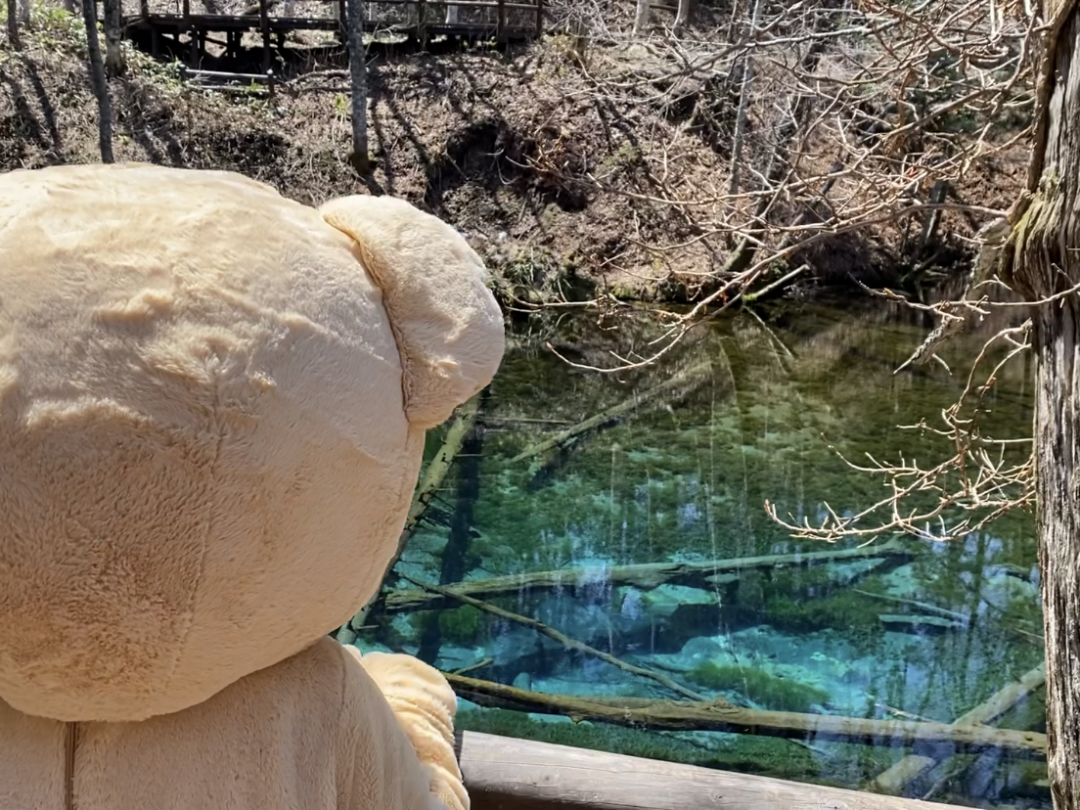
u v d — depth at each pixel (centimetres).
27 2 1355
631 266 1263
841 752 445
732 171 1023
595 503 753
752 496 766
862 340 1168
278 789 86
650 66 1323
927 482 356
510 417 927
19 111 1245
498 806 173
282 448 72
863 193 360
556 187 1356
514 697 464
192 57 1487
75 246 69
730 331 1194
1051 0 156
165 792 83
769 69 725
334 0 1505
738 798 171
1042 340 170
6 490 65
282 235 78
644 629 571
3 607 68
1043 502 172
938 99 579
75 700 74
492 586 609
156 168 82
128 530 68
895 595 611
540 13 1505
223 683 80
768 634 569
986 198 1262
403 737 105
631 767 175
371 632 553
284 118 1401
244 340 71
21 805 80
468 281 87
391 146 1407
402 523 87
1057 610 167
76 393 66
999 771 429
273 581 75
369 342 80
